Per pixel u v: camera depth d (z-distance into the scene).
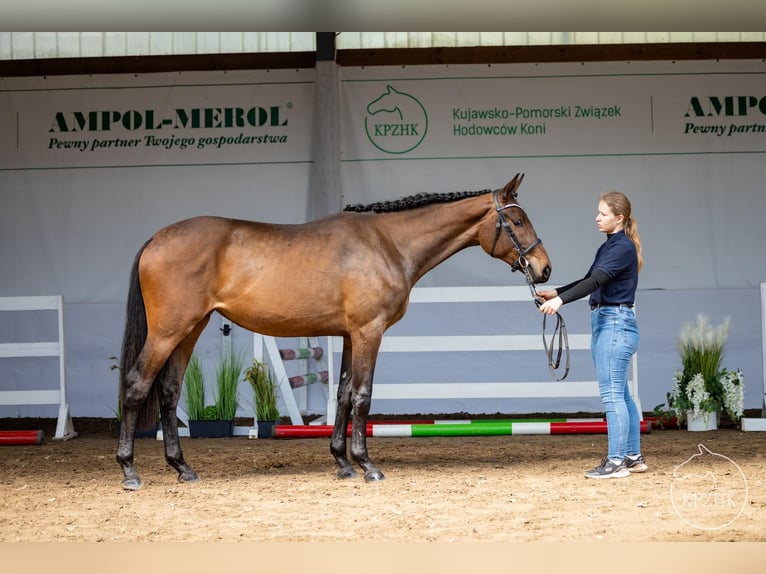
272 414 7.41
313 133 9.16
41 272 9.24
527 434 7.17
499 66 9.12
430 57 9.12
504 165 9.12
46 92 9.23
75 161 9.25
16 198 9.25
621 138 9.09
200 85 9.22
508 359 8.97
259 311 5.02
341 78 9.16
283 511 4.26
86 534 3.81
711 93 9.08
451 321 9.04
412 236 5.23
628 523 3.84
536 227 9.10
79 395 9.02
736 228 9.07
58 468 5.86
